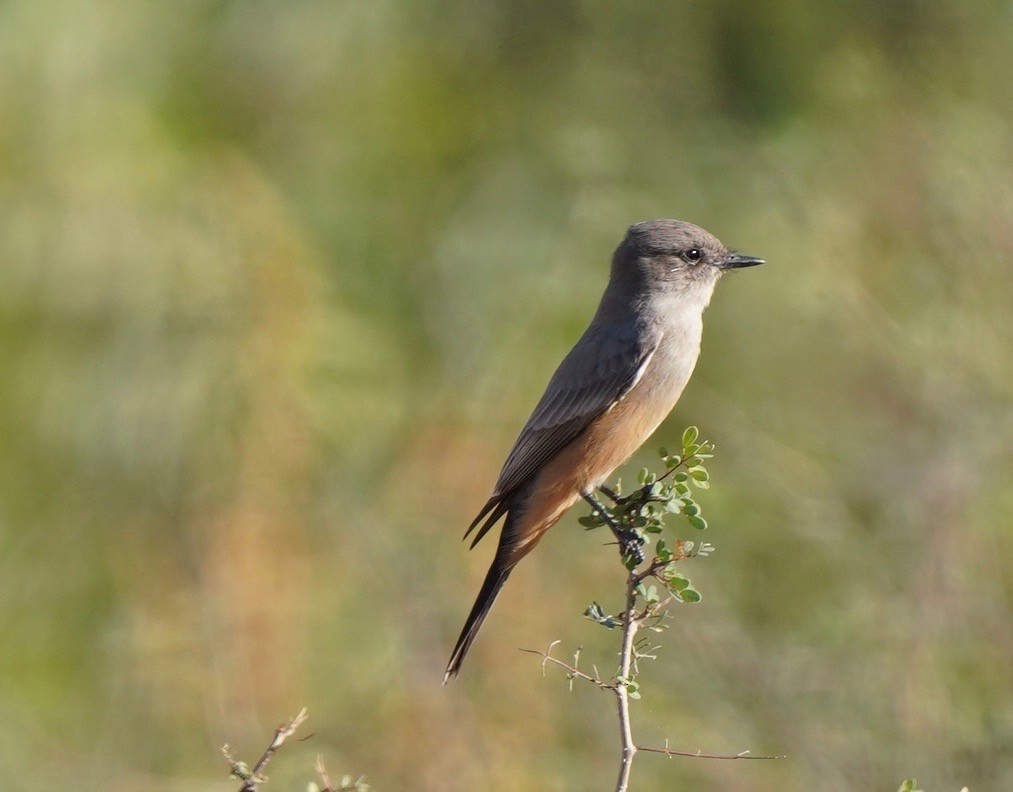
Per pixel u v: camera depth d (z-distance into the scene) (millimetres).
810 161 16281
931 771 11406
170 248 15594
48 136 16203
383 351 15867
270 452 14766
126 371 15258
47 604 15039
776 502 13328
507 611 13477
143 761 13719
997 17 16688
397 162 17656
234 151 16781
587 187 16406
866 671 11992
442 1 18297
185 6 17422
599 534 13836
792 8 17188
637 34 17547
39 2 16609
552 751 12531
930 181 15023
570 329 15453
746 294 15469
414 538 14398
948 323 13961
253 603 14023
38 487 15344
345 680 13781
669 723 12000
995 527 13055
